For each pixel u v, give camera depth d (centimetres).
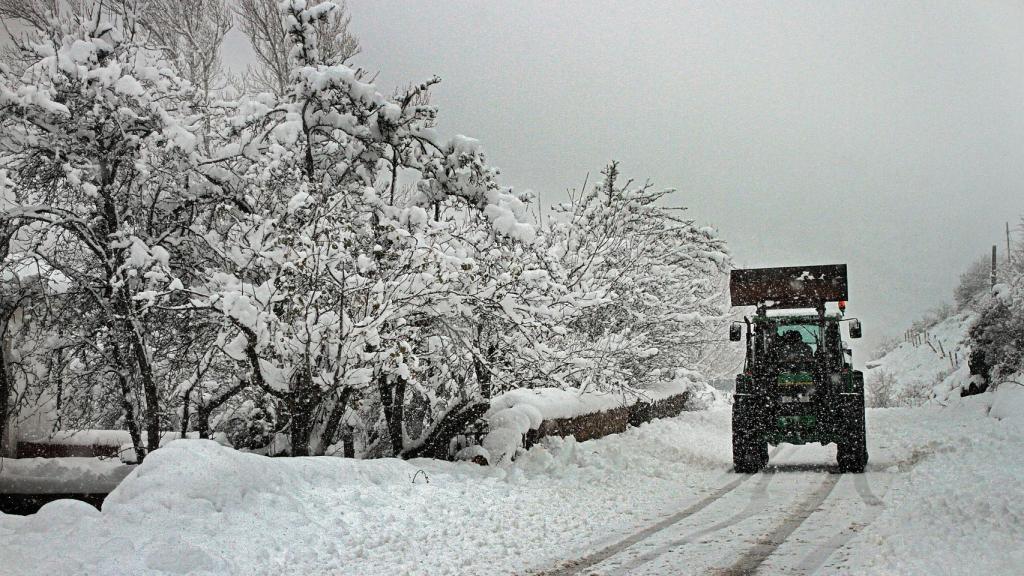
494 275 1225
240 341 1047
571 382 1719
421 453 1245
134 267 1135
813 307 1477
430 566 662
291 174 1191
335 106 1293
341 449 1356
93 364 1266
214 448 818
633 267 1922
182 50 2272
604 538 777
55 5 1410
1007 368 2370
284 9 1300
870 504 939
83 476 1205
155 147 1198
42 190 1187
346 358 1076
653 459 1384
